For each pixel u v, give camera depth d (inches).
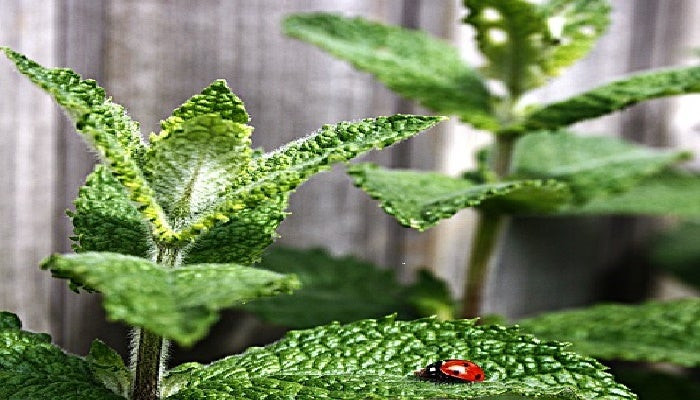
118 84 9.3
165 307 4.4
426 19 11.3
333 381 5.6
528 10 7.7
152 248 5.9
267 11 10.0
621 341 7.8
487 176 8.7
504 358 5.7
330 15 9.2
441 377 5.5
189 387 5.7
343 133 5.6
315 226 10.8
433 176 8.0
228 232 6.0
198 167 5.4
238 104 5.4
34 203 8.9
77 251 5.9
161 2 9.4
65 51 8.9
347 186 10.9
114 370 6.0
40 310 9.0
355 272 9.9
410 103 11.3
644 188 11.3
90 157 9.2
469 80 8.8
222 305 4.4
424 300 9.3
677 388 9.7
